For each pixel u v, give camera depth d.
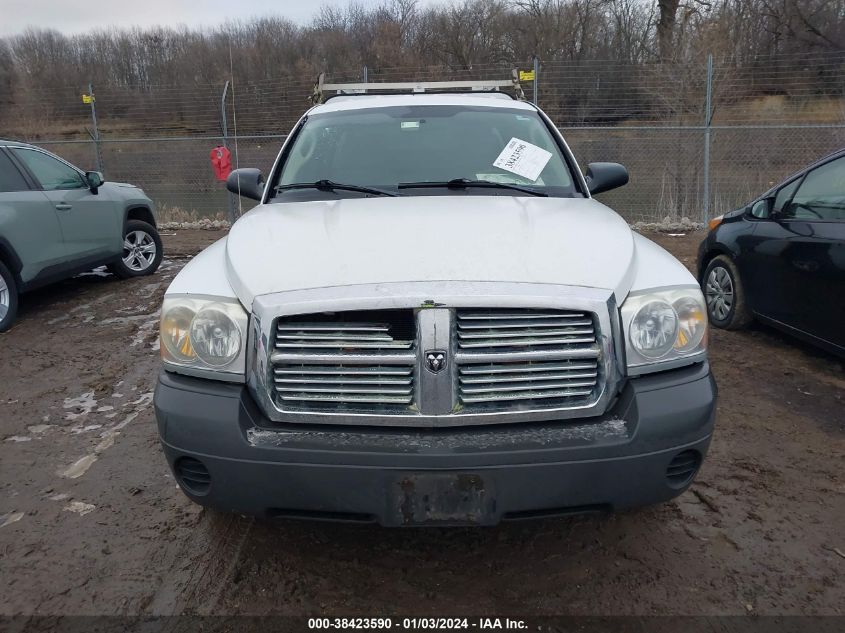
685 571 2.70
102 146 14.91
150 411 4.31
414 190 3.47
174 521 3.08
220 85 14.60
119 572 2.72
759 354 5.21
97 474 3.51
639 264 2.63
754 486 3.33
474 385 2.30
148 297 7.31
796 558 2.78
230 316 2.38
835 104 14.12
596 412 2.34
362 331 2.30
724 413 4.18
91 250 7.20
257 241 2.74
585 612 2.48
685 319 2.47
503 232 2.69
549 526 3.01
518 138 3.85
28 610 2.50
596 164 3.99
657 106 13.91
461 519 2.28
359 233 2.70
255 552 2.85
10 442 3.90
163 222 13.79
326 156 3.76
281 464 2.26
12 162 6.28
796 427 3.98
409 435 2.30
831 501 3.20
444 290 2.27
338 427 2.34
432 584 2.65
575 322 2.31
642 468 2.31
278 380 2.33
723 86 13.70
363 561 2.79
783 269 4.91
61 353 5.46
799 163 13.09
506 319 2.29
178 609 2.51
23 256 6.15
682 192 13.24
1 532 3.00
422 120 3.98
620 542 2.89
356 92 5.95
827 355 5.15
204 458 2.33
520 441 2.27
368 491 2.26
